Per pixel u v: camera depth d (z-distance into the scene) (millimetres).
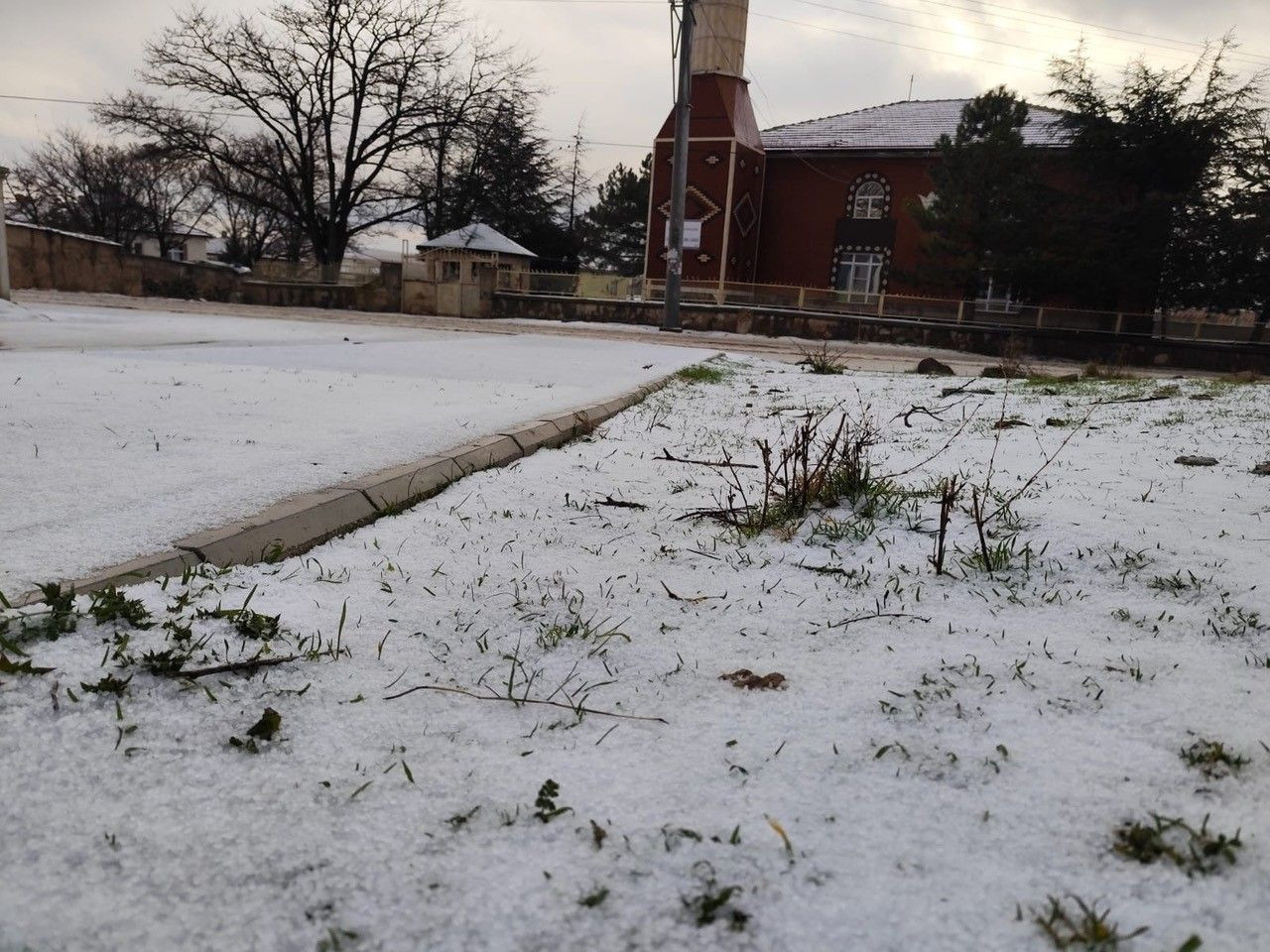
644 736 1938
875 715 2006
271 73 35250
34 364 8172
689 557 3242
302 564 2967
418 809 1646
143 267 31859
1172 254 25453
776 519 3693
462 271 30578
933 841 1537
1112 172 26391
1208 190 25438
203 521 3270
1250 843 1501
